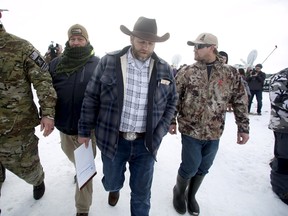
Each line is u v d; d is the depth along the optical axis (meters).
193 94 2.02
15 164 1.77
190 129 2.05
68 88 1.88
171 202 2.43
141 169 1.75
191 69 2.05
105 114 1.58
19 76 1.61
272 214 2.34
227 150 4.25
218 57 2.03
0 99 1.59
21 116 1.69
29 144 1.80
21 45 1.60
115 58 1.55
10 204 2.17
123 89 1.53
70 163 3.04
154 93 1.57
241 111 2.10
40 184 2.23
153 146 1.67
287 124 2.37
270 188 2.81
